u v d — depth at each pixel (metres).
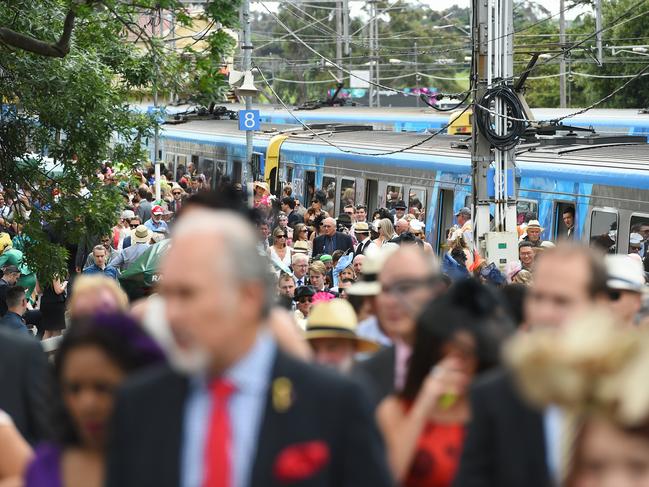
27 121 27.14
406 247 8.04
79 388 6.06
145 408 5.24
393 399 6.84
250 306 5.15
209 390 5.19
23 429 8.62
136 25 24.84
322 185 49.72
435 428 6.66
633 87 79.00
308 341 9.00
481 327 6.54
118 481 5.25
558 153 35.97
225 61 26.17
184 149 68.00
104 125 26.83
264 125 62.12
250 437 5.14
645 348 4.15
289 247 25.98
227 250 5.05
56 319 26.58
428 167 41.28
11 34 22.30
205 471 5.12
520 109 27.33
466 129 42.78
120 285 16.42
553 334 4.25
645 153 33.81
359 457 5.14
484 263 24.72
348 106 68.81
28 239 26.48
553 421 5.55
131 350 6.04
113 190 27.88
